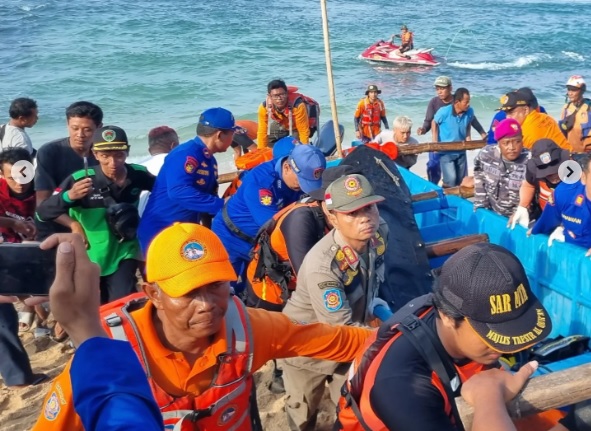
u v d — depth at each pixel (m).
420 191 6.96
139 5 41.72
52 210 4.85
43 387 5.11
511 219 5.67
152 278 2.22
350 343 2.72
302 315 3.63
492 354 1.97
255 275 4.29
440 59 31.84
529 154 6.02
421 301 2.17
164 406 2.32
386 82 26.47
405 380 1.98
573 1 58.09
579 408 2.01
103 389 1.18
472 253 1.94
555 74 29.55
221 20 38.00
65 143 5.41
